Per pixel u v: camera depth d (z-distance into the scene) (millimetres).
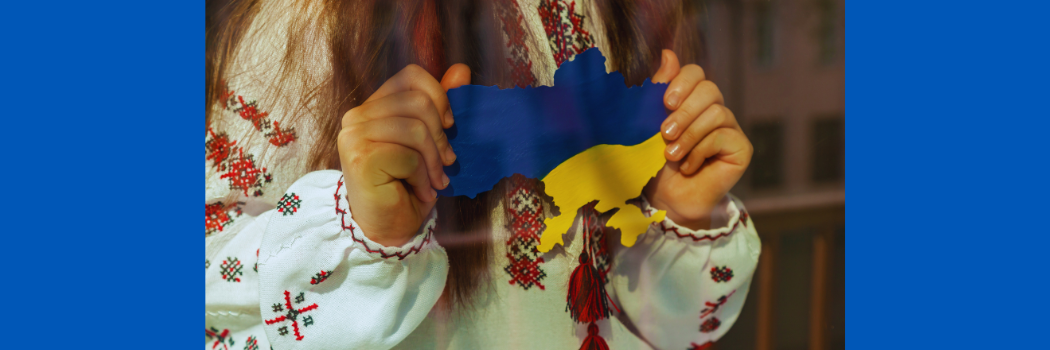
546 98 627
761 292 737
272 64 619
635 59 676
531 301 637
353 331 537
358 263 532
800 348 758
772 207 734
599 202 644
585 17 659
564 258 640
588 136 638
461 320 622
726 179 667
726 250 671
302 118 616
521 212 632
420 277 560
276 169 620
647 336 694
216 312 613
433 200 564
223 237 619
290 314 539
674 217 672
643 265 673
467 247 618
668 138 653
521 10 640
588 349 648
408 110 553
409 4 624
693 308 687
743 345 736
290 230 532
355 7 622
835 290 748
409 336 615
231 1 624
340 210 528
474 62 628
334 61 619
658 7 683
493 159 615
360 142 524
